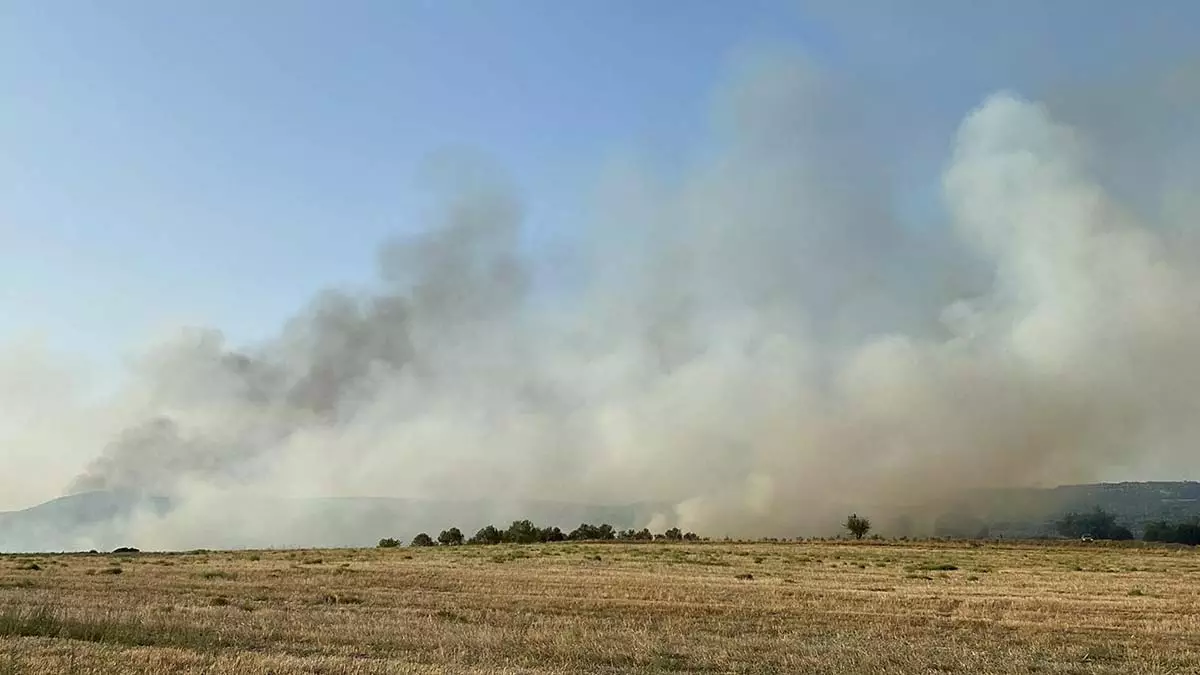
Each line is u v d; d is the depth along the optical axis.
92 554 79.69
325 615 29.62
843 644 24.39
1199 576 55.56
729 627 29.14
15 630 23.81
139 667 18.31
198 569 55.09
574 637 24.31
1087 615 33.06
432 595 39.03
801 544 107.94
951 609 35.09
